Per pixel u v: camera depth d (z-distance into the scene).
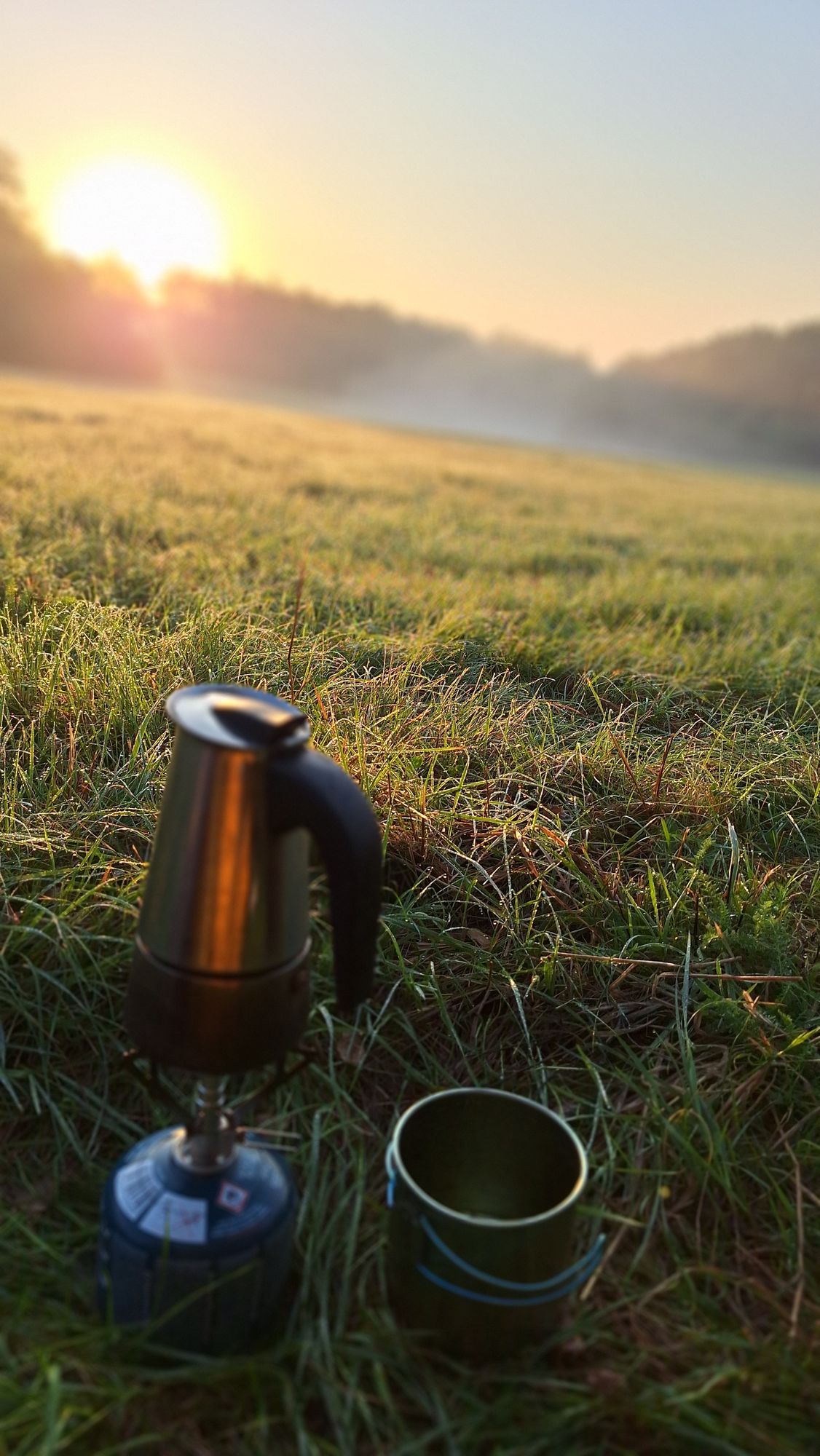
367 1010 0.85
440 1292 0.60
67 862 0.92
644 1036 0.89
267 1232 0.60
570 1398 0.60
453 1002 0.89
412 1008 0.87
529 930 0.93
